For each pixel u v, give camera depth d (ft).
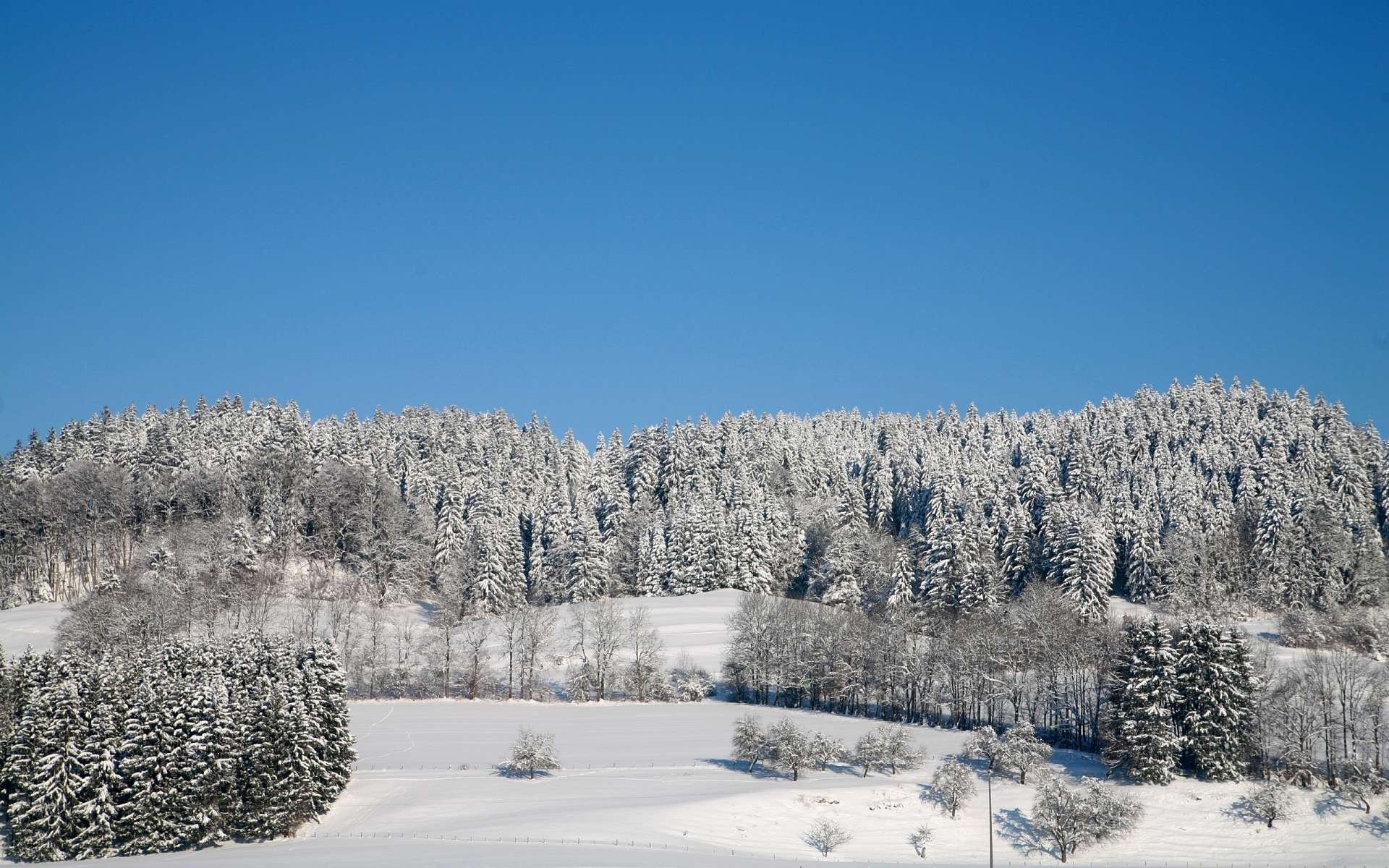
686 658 387.75
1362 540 451.94
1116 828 235.61
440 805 245.24
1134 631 279.90
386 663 372.99
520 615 402.72
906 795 252.42
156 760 223.51
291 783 229.45
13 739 226.38
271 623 396.78
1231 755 257.96
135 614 351.05
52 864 213.66
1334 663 290.76
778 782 263.70
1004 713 343.05
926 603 436.76
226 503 499.51
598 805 242.17
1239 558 463.83
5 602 453.99
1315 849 229.25
